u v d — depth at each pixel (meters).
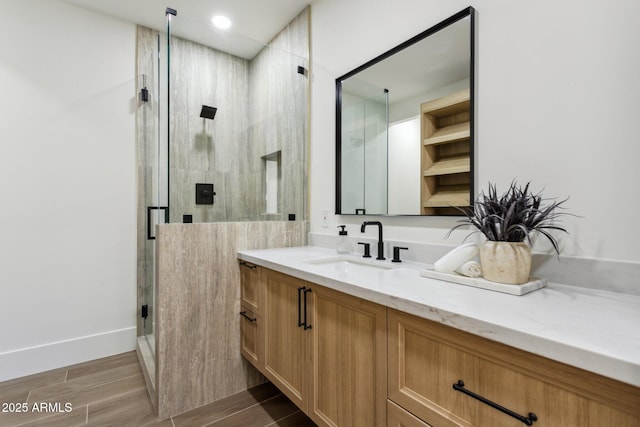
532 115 1.10
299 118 2.23
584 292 0.93
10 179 1.99
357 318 1.07
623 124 0.91
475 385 0.73
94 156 2.28
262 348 1.62
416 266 1.40
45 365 2.08
